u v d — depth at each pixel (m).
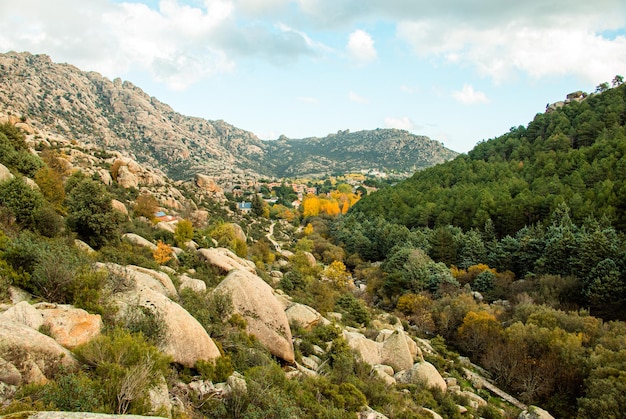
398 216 101.56
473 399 29.41
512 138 133.50
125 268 19.17
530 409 26.95
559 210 63.62
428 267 61.38
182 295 20.81
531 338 35.06
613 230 52.12
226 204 120.75
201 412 12.55
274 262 67.44
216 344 16.88
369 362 28.98
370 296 62.84
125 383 9.24
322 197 191.00
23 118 82.06
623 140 81.00
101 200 31.08
